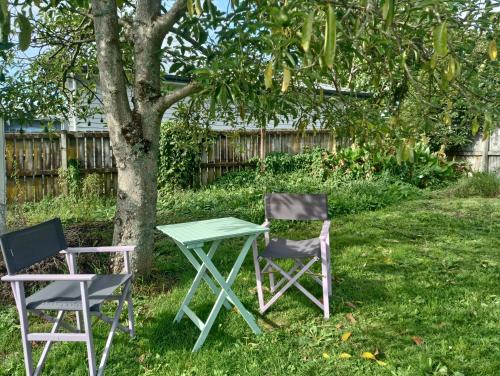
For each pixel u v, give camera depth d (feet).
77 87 21.81
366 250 17.99
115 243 13.70
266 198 13.93
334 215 25.02
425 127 8.36
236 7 9.32
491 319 11.49
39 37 17.16
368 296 13.17
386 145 9.79
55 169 30.50
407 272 15.31
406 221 23.34
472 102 7.81
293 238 20.52
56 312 12.16
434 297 12.91
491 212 25.57
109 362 9.74
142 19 12.88
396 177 34.91
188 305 12.62
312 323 11.52
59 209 25.98
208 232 11.23
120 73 12.78
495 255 17.29
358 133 10.67
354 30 6.75
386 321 11.52
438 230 21.43
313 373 9.23
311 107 12.74
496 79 8.54
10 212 21.27
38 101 18.61
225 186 34.88
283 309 12.46
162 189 33.53
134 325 11.03
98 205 27.66
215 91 8.80
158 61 13.26
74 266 10.81
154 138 13.50
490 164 39.22
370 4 6.08
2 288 13.15
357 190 30.71
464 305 12.39
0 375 9.32
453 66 6.40
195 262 11.68
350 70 9.93
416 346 10.18
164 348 10.36
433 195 31.89
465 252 17.71
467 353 9.78
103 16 12.31
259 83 9.56
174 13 12.41
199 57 12.61
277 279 14.74
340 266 16.01
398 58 7.88
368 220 23.71
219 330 11.19
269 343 10.48
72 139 31.17
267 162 38.47
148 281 13.93
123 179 13.42
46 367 9.53
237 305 10.93
